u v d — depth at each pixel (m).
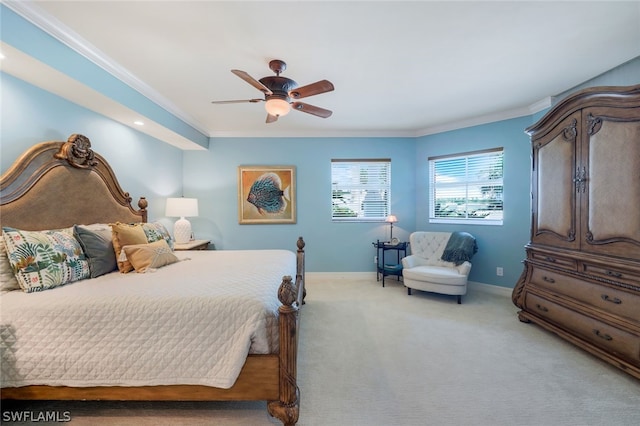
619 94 2.02
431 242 4.22
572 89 3.06
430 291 3.68
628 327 1.94
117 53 2.27
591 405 1.72
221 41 2.11
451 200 4.44
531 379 1.98
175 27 1.94
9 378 1.51
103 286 1.81
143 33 2.01
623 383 1.92
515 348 2.40
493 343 2.50
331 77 2.72
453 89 3.04
